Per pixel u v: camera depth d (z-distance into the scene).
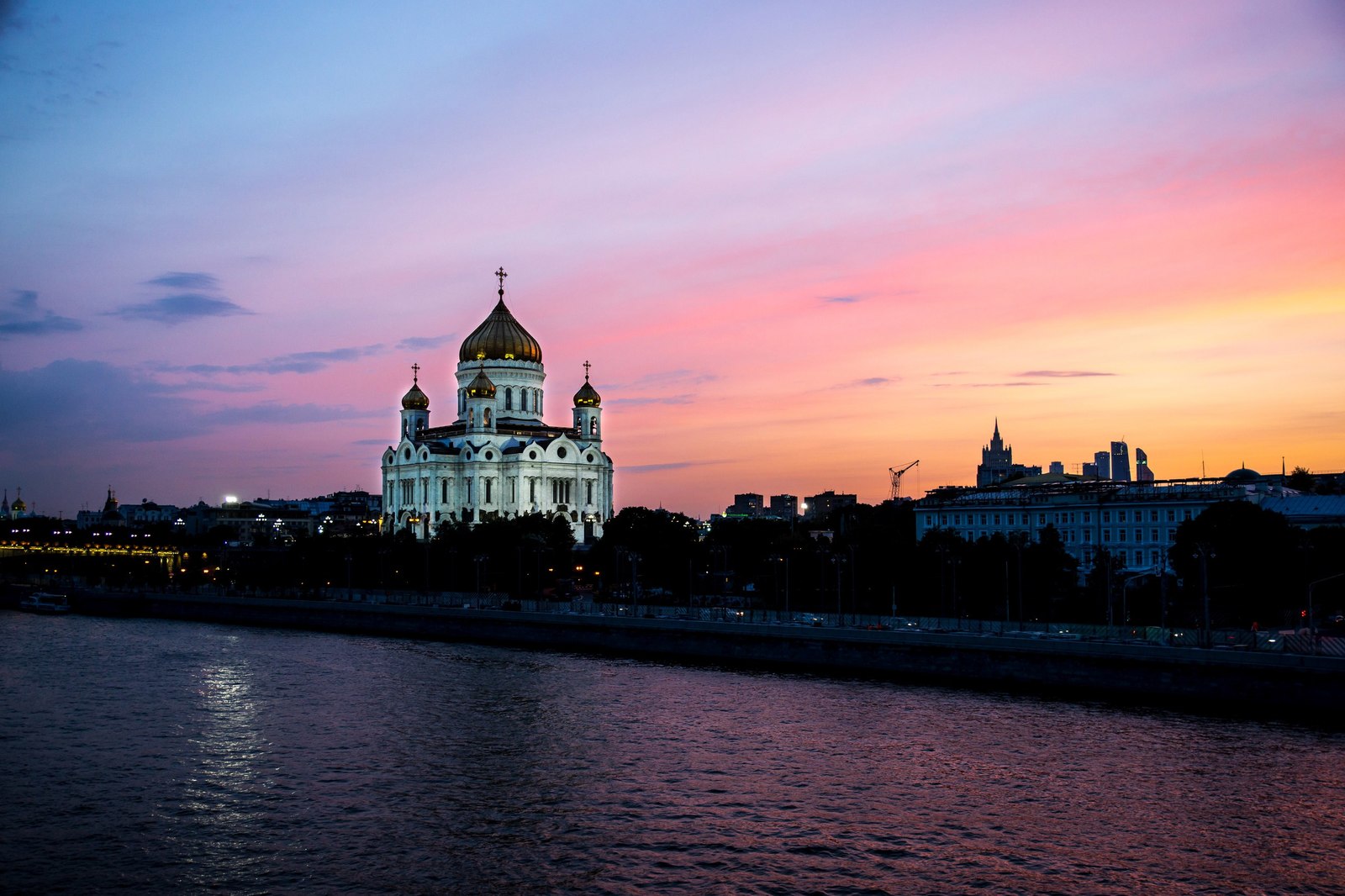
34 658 169.88
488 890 72.56
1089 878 73.69
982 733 110.12
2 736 113.12
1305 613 165.75
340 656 171.25
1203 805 87.06
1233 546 173.62
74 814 87.75
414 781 96.31
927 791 91.56
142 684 144.25
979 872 74.69
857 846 79.56
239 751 107.12
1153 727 111.62
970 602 184.38
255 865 77.19
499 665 158.88
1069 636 139.88
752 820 84.94
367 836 82.56
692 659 161.50
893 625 162.50
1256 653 118.31
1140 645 128.00
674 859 77.38
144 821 86.06
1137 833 81.44
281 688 140.12
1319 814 85.12
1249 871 74.75
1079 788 91.75
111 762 103.19
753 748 105.69
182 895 72.38
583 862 77.12
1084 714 118.00
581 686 139.75
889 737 109.00
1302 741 105.50
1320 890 71.81
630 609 191.75
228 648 182.62
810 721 116.56
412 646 183.88
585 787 94.00
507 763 101.62
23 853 79.44
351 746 108.69
